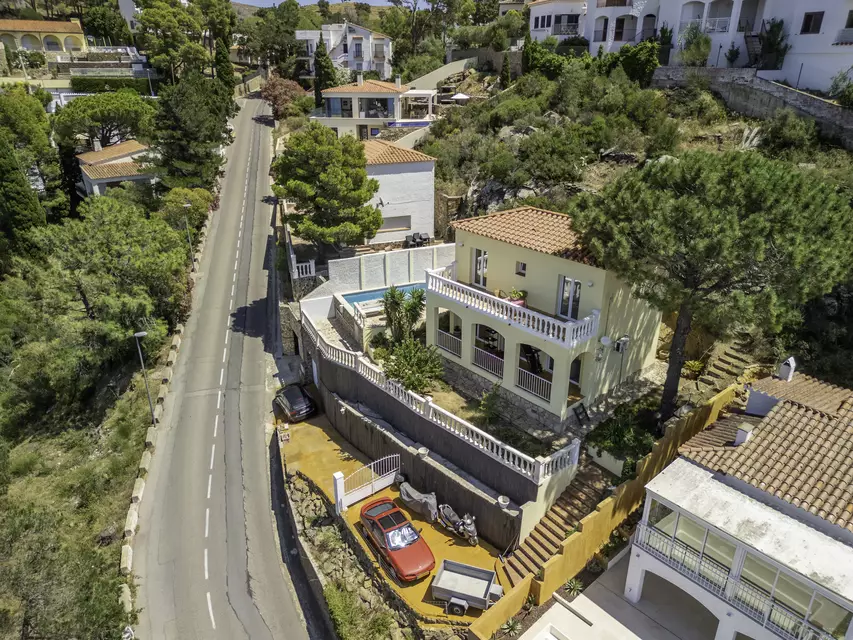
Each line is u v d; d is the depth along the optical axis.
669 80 46.47
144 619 21.12
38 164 59.66
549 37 58.59
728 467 15.93
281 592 22.20
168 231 39.72
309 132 34.56
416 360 25.53
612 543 19.23
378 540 20.64
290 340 36.84
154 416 30.94
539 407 23.31
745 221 16.83
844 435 15.92
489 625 16.75
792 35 40.78
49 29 98.00
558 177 40.16
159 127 53.47
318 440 28.61
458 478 22.06
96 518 26.03
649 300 19.36
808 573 13.15
